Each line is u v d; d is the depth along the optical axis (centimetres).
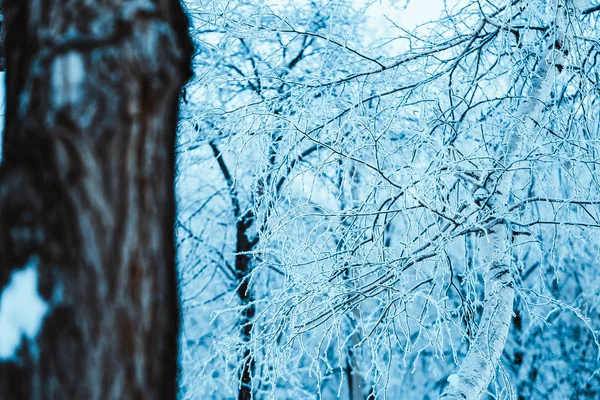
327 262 538
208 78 539
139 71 188
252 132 510
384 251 495
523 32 512
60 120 180
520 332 1020
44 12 191
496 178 471
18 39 194
